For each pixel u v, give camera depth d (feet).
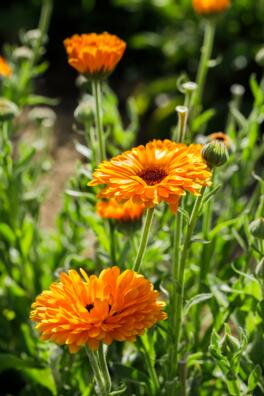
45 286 2.60
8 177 2.53
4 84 2.89
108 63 2.16
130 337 1.73
